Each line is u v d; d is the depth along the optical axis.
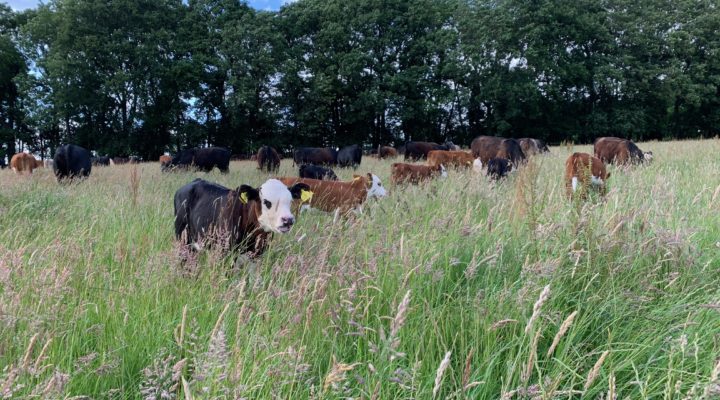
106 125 40.31
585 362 2.87
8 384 2.20
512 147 16.12
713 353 2.71
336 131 49.00
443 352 2.89
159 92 39.69
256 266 4.53
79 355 2.94
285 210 4.59
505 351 3.00
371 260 3.80
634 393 2.66
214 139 44.75
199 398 2.15
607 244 3.88
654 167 11.18
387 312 3.36
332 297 3.29
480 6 43.84
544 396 2.18
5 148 41.75
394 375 2.49
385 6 44.16
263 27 39.44
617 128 44.62
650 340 3.04
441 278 3.58
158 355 2.70
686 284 3.81
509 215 4.97
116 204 7.07
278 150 44.59
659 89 44.72
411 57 45.38
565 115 47.78
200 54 39.12
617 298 3.39
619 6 48.38
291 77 41.12
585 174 4.89
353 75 42.38
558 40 44.38
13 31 45.16
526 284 3.38
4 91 43.38
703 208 5.85
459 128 51.19
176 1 41.44
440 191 7.39
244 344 2.84
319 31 45.09
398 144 49.44
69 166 12.99
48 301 3.21
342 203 8.45
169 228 5.87
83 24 36.12
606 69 43.00
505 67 43.91
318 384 2.75
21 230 5.09
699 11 47.53
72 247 4.22
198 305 3.47
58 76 35.00
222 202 4.97
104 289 3.62
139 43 37.81
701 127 48.97
